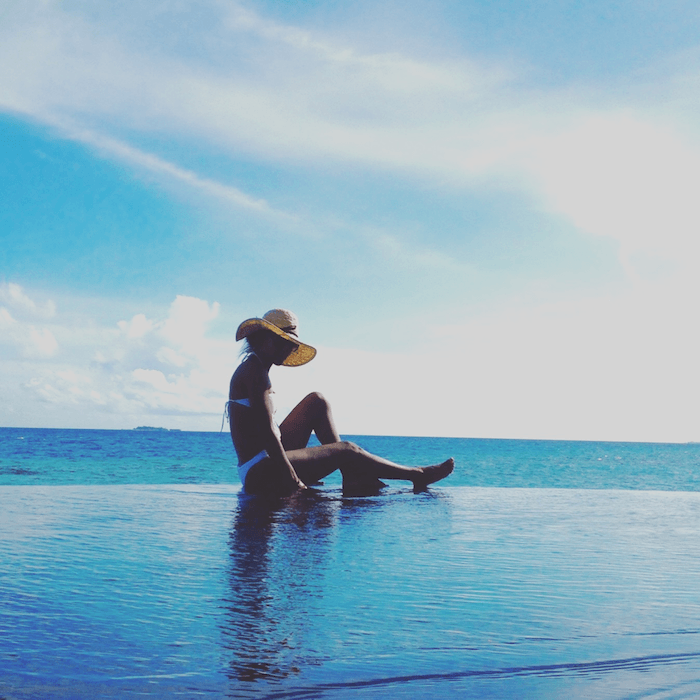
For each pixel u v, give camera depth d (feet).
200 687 3.41
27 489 15.66
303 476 15.40
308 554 7.43
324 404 16.89
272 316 16.11
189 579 6.04
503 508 13.09
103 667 3.67
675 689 3.51
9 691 3.26
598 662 3.98
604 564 7.31
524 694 3.40
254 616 4.83
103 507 11.91
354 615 4.94
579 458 171.32
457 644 4.28
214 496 14.46
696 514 12.89
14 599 5.20
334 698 3.29
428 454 148.87
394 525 10.07
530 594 5.80
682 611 5.29
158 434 361.51
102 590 5.56
